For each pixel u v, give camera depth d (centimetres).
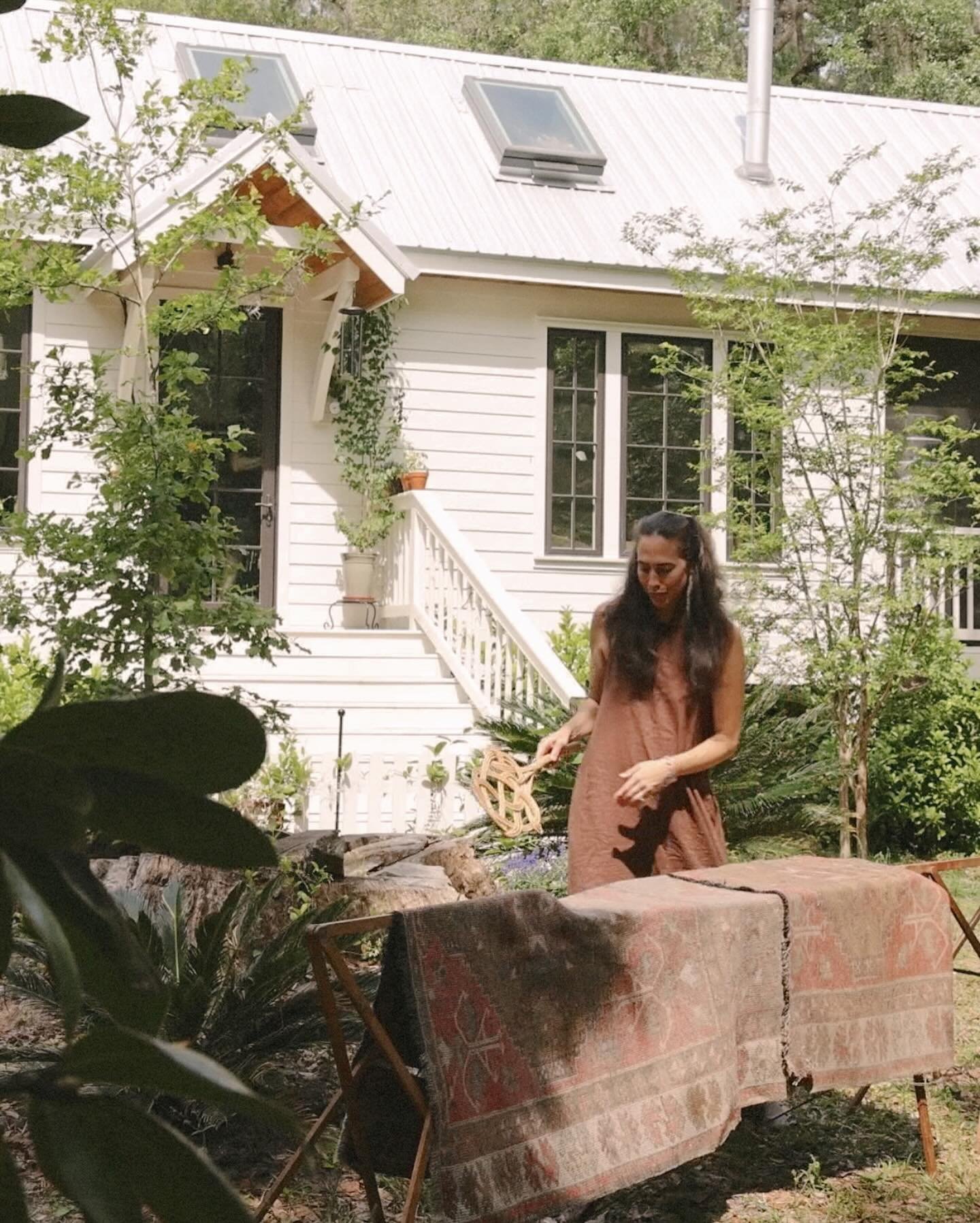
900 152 1500
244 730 60
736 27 2877
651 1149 321
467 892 689
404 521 1166
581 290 1261
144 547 708
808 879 393
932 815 1027
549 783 753
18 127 72
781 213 1005
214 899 583
